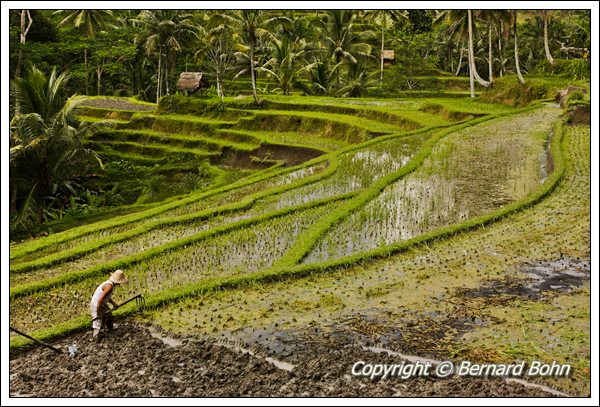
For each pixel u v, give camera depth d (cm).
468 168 2150
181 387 849
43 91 3131
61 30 5538
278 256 1436
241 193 2114
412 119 3350
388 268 1312
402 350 940
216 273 1346
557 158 2059
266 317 1087
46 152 2880
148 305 1155
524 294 1143
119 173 3519
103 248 1582
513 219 1595
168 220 1733
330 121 3609
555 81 4284
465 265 1306
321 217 1709
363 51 5250
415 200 1806
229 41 4750
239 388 838
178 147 3931
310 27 6838
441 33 6394
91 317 1130
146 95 6141
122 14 6341
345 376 862
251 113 4075
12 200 2775
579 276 1224
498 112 3319
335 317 1073
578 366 870
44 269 1459
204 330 1050
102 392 841
